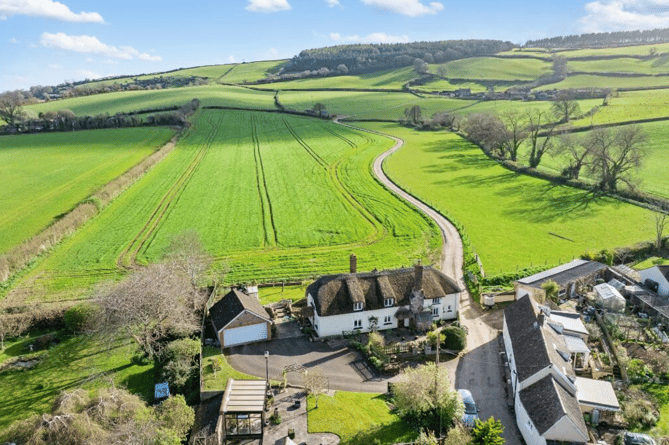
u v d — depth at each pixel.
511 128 193.75
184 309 68.25
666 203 120.38
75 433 44.88
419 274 71.88
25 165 165.12
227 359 64.88
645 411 52.66
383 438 49.66
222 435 50.41
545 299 73.88
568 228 112.31
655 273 79.06
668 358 60.59
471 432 48.50
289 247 105.19
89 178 148.62
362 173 162.12
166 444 45.81
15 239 105.94
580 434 46.06
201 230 114.44
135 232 112.62
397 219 120.31
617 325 68.94
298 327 73.19
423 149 199.62
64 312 74.38
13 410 56.62
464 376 61.03
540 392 50.91
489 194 140.00
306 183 150.88
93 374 62.78
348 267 93.94
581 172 155.62
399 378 60.38
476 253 99.25
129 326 63.09
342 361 64.25
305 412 53.97
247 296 73.81
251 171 164.12
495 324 73.62
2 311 77.88
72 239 109.50
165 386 57.53
